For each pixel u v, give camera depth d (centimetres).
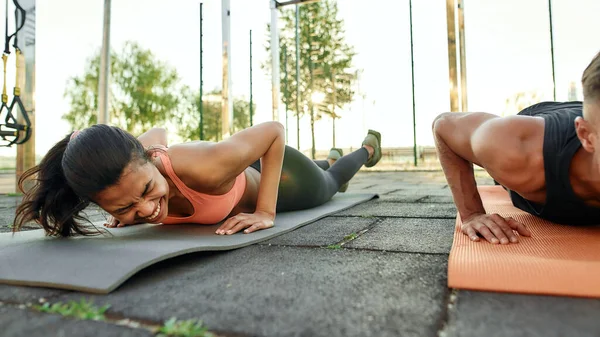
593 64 107
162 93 1391
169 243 148
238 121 1208
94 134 140
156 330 80
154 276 120
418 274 113
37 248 143
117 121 1384
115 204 143
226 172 175
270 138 191
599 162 110
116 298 100
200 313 88
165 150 176
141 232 180
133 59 1377
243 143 180
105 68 471
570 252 120
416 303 90
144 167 146
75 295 104
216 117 1295
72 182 140
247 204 223
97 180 135
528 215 188
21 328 83
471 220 157
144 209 148
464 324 78
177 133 1364
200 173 170
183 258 141
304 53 1011
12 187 578
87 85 1388
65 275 114
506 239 136
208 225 202
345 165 326
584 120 111
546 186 139
